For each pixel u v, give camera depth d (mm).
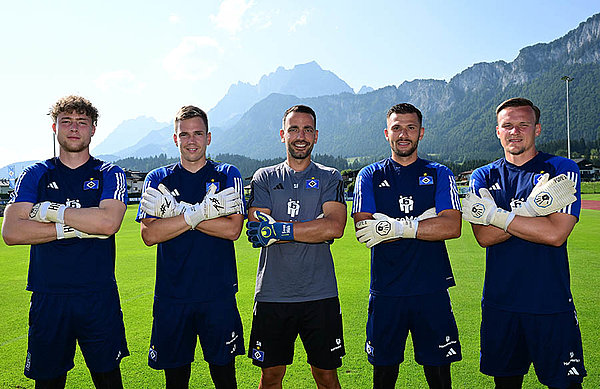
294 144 3133
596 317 4957
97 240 2969
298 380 3537
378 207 3182
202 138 3199
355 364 3814
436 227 2879
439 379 2967
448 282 3074
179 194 3182
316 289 3053
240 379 3604
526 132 2979
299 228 2939
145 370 3752
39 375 2861
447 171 3150
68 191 3023
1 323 5137
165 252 3041
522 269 2826
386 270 3039
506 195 3020
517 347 2863
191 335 3057
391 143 3215
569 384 2727
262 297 3092
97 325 2900
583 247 10719
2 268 9172
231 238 2986
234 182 3211
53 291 2836
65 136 2967
